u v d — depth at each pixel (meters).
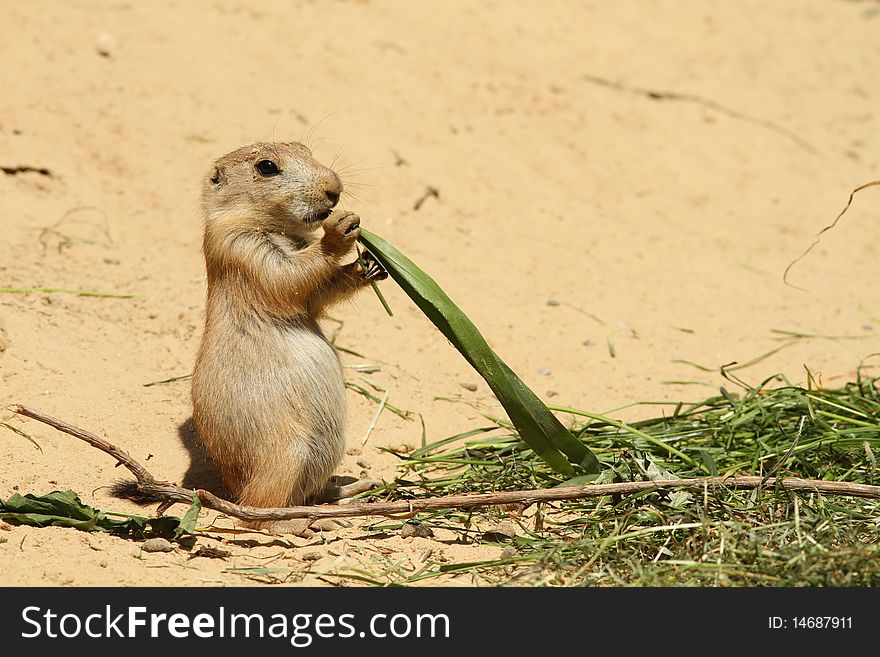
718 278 15.76
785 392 11.51
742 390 12.81
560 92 19.14
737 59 22.70
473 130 17.59
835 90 22.66
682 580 7.87
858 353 14.06
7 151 14.62
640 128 18.91
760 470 9.89
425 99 17.88
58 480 9.66
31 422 10.38
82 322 12.27
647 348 13.77
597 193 17.11
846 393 11.60
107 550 8.35
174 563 8.27
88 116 15.55
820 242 17.11
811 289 15.86
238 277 9.56
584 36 21.61
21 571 7.82
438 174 16.33
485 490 10.14
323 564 8.40
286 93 17.00
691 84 21.05
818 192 18.52
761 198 17.94
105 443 8.59
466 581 8.16
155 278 13.38
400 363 12.81
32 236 13.48
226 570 8.20
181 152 15.42
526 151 17.48
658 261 15.91
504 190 16.52
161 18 17.86
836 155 19.95
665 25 23.14
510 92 18.75
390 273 9.70
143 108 15.95
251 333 9.49
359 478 10.53
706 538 8.36
